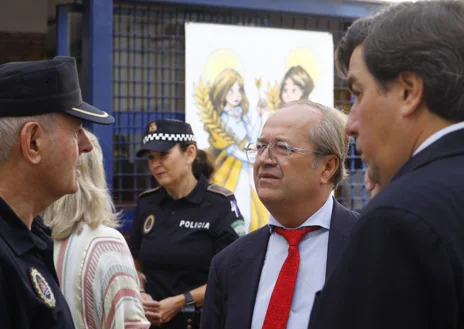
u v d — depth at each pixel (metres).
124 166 4.00
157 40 4.03
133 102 3.98
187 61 3.91
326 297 1.03
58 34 3.79
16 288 1.37
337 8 4.27
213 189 3.26
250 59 4.04
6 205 1.46
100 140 3.76
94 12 3.67
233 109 4.00
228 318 1.87
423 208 0.95
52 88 1.54
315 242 1.88
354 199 4.55
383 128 1.08
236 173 3.99
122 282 2.06
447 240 0.93
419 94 1.04
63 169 1.57
